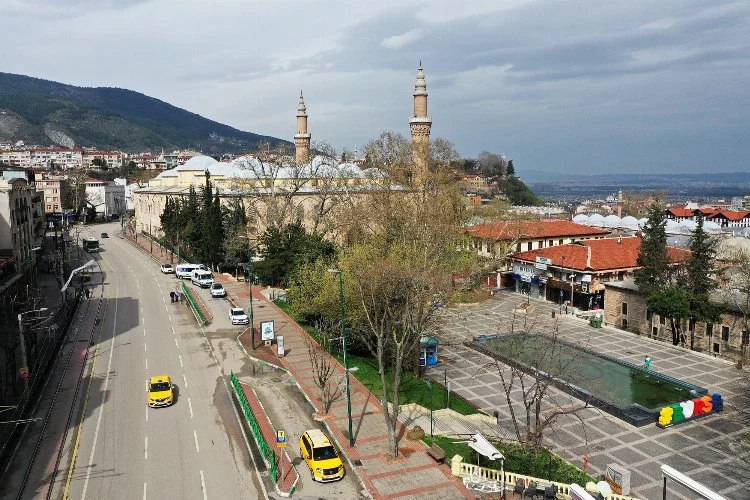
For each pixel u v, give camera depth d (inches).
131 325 2591.0
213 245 3759.8
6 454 1384.1
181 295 3186.5
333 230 3666.3
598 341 2508.6
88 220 7377.0
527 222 3764.8
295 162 4249.5
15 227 2915.8
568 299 3201.3
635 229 4822.8
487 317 2925.7
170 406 1696.6
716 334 2329.0
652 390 1915.6
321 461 1300.4
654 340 2522.1
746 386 1953.7
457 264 2743.6
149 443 1460.4
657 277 2605.8
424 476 1314.0
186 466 1346.0
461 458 1323.8
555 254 3309.5
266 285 3420.3
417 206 2829.7
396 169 3265.3
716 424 1676.9
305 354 2174.0
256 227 4035.4
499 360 2197.3
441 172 3198.8
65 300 2709.2
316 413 1654.8
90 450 1419.8
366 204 3518.7
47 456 1386.6
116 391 1808.6
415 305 1716.3
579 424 1681.8
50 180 6678.2
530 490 1219.2
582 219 5403.5
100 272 3887.8
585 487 1208.2
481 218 4146.2
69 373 1963.6
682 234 3878.0
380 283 1761.8
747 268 2436.0
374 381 1923.0
